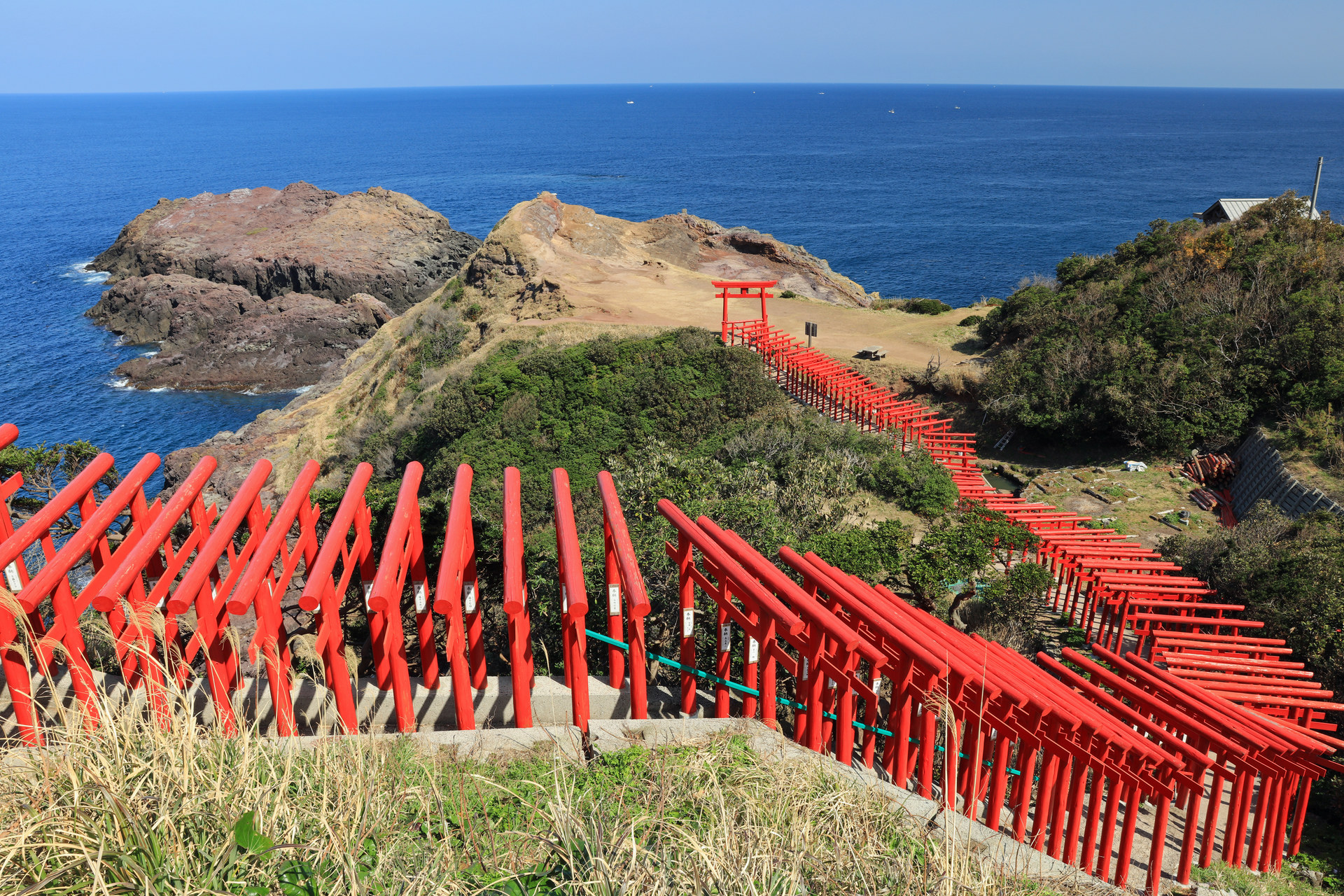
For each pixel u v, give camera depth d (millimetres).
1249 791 9445
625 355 36219
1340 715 13609
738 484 17766
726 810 4289
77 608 5062
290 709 5488
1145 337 30438
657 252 68750
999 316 39938
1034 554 19109
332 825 3809
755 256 71312
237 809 3779
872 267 97250
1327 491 21453
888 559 15461
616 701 6391
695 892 3559
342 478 42562
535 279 55000
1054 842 7207
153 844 3365
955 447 29000
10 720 4984
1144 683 10461
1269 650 13789
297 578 16031
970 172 181750
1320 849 10781
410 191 173750
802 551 13414
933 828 5371
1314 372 25906
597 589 10797
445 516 12609
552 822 4070
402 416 42625
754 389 33094
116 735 3891
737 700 7125
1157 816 7824
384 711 6238
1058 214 128375
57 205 155000
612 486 6965
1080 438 29281
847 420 30656
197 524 6301
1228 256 33562
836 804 4645
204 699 5723
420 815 4223
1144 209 131500
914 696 6387
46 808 3537
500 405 34844
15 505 17547
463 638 5844
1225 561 17625
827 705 7195
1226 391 27234
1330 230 34719
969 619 16719
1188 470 26484
